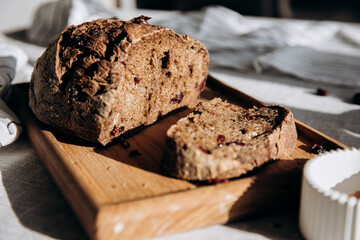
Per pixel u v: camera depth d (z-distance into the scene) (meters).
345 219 0.32
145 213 0.34
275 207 0.38
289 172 0.38
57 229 0.36
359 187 0.37
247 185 0.36
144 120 0.48
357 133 0.51
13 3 1.14
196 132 0.41
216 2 1.60
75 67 0.44
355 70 0.70
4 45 0.66
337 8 1.67
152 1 1.56
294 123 0.44
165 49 0.48
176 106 0.52
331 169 0.36
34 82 0.47
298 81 0.69
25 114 0.49
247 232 0.36
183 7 1.61
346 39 0.89
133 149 0.45
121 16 1.07
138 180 0.39
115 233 0.34
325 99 0.61
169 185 0.38
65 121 0.45
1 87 0.53
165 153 0.40
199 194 0.35
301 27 0.93
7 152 0.47
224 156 0.38
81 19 0.84
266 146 0.40
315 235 0.34
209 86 0.59
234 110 0.47
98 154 0.44
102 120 0.43
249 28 0.92
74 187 0.37
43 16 0.90
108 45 0.45
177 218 0.35
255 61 0.73
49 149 0.42
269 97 0.62
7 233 0.36
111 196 0.37
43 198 0.40
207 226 0.36
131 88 0.45
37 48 0.86
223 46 0.80
